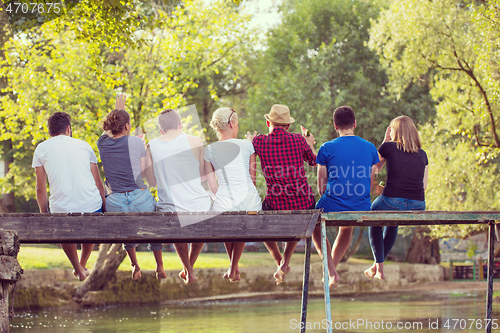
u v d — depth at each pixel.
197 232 3.80
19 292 12.70
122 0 8.09
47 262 14.72
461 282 22.22
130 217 3.79
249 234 3.80
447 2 11.44
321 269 19.73
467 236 14.29
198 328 9.59
